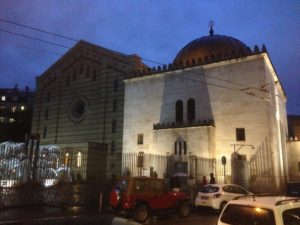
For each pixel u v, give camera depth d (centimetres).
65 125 5097
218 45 3991
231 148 3334
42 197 1914
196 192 2442
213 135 3422
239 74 3475
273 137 3331
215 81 3622
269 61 3541
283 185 3509
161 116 3931
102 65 4853
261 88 3309
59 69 5478
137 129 4084
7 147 2267
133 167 3753
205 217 1852
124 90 4453
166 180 2762
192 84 3784
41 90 5631
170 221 1702
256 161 3178
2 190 1753
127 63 4531
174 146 3512
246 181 3112
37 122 5494
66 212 1669
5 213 1538
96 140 4594
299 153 4062
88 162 3762
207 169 3244
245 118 3334
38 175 2056
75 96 5100
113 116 4494
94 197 2116
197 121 3441
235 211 727
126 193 1633
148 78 4181
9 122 7212
